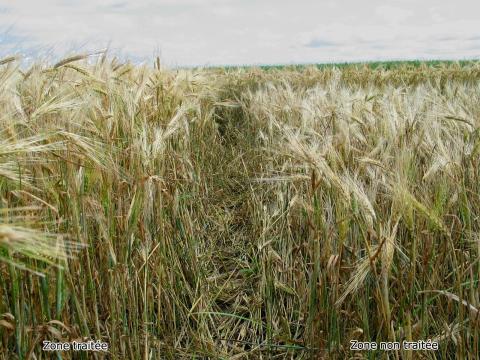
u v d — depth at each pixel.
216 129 8.32
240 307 4.26
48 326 2.60
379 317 2.84
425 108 5.14
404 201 2.74
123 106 4.01
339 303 2.84
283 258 4.09
